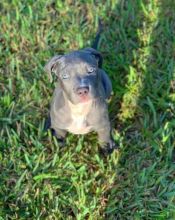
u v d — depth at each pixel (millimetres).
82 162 1327
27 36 1535
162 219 1229
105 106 1209
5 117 1385
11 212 1252
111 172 1301
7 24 1562
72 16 1577
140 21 1573
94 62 1115
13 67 1472
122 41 1516
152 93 1420
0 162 1319
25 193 1264
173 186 1271
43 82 1438
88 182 1275
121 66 1471
